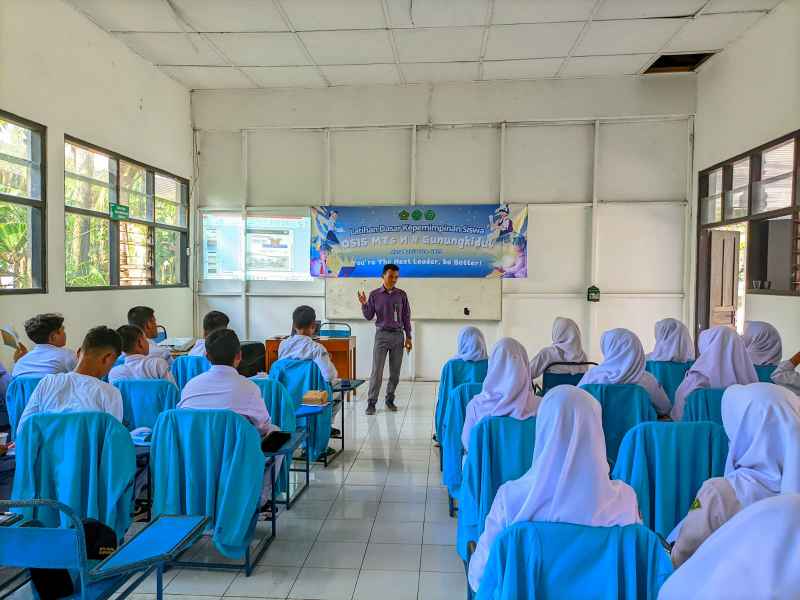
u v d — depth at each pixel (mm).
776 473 1530
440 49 6250
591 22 5574
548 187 7445
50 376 2516
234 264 7840
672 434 2195
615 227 7406
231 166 7785
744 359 3234
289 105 7590
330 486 3828
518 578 1261
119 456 2336
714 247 7031
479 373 4102
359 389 7180
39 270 4859
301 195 7727
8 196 4500
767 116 5512
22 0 4578
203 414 2432
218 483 2473
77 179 5406
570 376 4074
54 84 4980
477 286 7539
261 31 5770
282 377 3961
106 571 1610
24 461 2291
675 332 4461
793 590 786
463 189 7535
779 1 5152
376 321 6008
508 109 7352
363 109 7512
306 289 7770
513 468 2312
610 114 7234
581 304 7492
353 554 2865
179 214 7555
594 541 1252
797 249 5082
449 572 2688
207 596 2469
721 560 861
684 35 5906
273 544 2971
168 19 5480
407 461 4355
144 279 6664
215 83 7387
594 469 1360
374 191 7641
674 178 7305
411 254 7590
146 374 3268
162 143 6949
